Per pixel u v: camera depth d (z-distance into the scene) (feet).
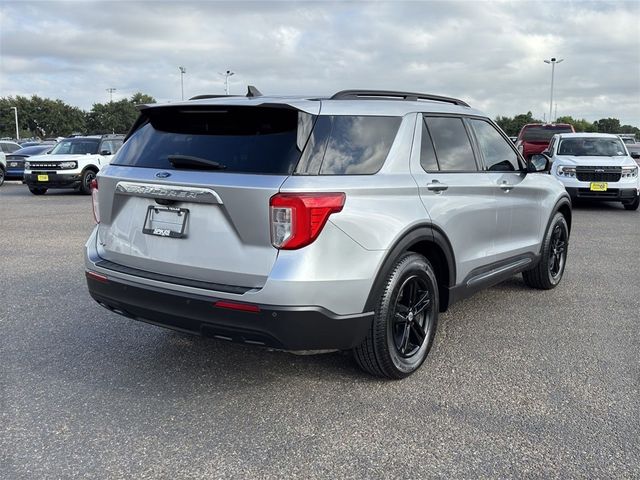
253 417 11.42
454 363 14.07
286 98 12.28
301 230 10.58
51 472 9.53
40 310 18.03
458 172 14.62
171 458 9.98
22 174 73.46
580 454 10.10
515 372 13.55
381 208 11.85
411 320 13.10
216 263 11.21
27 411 11.57
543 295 20.10
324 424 11.15
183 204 11.60
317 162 11.08
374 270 11.61
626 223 37.96
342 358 14.38
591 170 43.52
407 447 10.34
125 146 13.32
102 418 11.33
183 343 15.31
